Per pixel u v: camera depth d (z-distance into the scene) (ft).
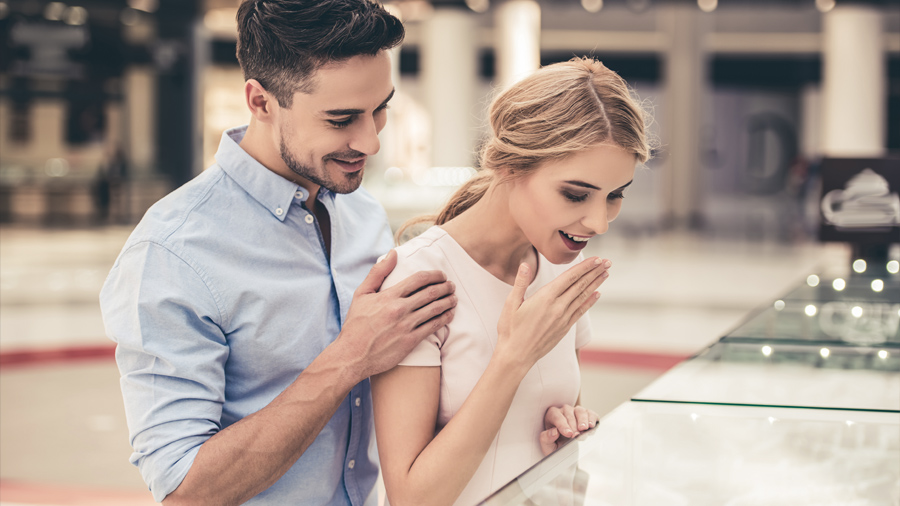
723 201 77.56
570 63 3.46
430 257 3.62
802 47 67.92
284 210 3.89
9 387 15.53
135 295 3.52
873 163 11.68
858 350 4.52
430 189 26.76
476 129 4.00
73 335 19.81
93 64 54.85
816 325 5.19
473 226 3.69
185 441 3.42
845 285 6.73
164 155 57.52
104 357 17.92
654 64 69.41
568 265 4.15
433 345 3.52
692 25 57.21
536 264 3.93
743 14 64.13
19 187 51.39
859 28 42.42
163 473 3.38
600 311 22.30
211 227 3.72
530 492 2.65
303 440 3.45
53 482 10.58
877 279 7.00
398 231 4.40
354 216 4.55
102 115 57.00
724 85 75.87
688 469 3.02
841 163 11.81
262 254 3.82
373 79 3.52
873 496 2.94
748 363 4.29
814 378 4.00
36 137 56.49
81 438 12.57
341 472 4.10
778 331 5.05
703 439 3.25
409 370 3.46
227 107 62.64
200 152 52.37
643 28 64.03
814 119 77.71
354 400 4.04
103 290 3.71
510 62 42.42
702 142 58.75
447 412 3.57
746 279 28.25
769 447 3.22
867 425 3.39
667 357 17.25
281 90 3.55
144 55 54.60
